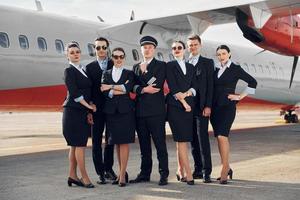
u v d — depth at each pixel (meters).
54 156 10.34
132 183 6.93
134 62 13.23
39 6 13.09
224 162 6.80
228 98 6.77
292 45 13.84
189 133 6.75
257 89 18.00
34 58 10.93
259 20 11.96
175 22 13.34
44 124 25.83
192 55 6.95
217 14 12.69
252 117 32.66
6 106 11.21
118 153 6.86
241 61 17.48
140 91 6.67
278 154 10.28
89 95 6.64
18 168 8.44
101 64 7.01
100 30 12.78
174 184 6.82
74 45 6.59
